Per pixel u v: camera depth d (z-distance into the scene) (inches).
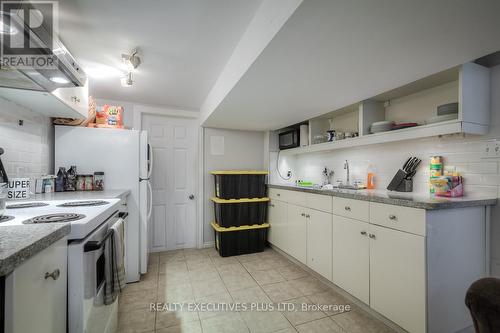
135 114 118.4
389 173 90.1
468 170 67.6
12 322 21.9
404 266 58.7
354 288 73.5
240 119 114.5
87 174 87.1
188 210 132.7
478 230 61.8
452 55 52.2
